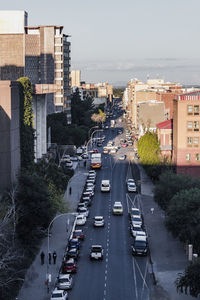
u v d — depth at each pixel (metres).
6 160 75.50
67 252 67.25
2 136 75.31
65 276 56.09
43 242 73.75
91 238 77.31
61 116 190.38
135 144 192.62
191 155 112.25
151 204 99.62
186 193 70.81
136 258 67.19
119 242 74.88
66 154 161.25
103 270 62.25
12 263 56.56
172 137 125.50
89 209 96.94
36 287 55.66
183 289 54.62
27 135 88.06
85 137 189.88
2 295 50.09
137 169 139.25
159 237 76.56
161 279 58.47
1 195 70.31
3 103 75.31
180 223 67.81
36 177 73.56
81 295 53.69
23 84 87.12
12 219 62.97
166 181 87.12
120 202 100.75
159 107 192.75
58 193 83.38
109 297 53.06
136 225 79.06
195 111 111.19
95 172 130.50
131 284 57.12
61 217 88.19
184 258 66.19
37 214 68.19
